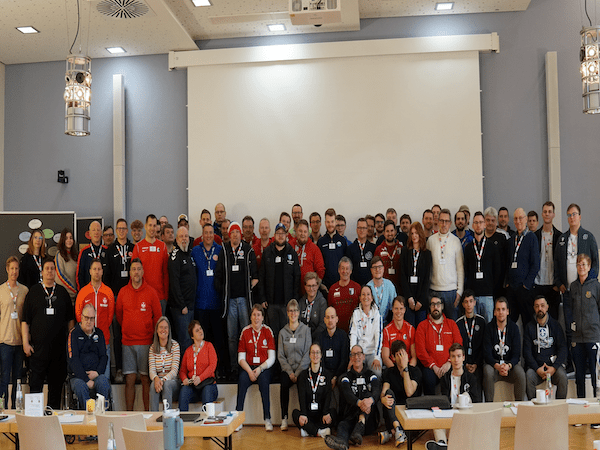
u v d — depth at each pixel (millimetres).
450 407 4578
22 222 8148
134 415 4086
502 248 6750
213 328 6812
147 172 8844
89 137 8977
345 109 8398
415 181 8227
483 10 8227
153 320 6477
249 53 8531
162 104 8875
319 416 5902
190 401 6098
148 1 6984
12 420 4637
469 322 6246
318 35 8586
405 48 8258
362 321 6207
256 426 6285
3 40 8250
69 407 6336
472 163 8125
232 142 8570
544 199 8164
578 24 8164
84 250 6895
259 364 6262
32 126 9047
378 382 5734
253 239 7457
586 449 5062
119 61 8977
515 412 4418
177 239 6793
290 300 6551
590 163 8102
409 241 6637
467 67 8211
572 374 6383
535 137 8195
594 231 8039
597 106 4398
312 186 8406
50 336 6359
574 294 6184
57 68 9078
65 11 7324
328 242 7148
